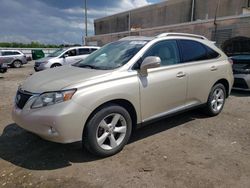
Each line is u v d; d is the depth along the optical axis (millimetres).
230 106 6496
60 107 3242
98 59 4465
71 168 3436
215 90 5434
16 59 21516
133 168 3432
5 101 7133
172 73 4379
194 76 4773
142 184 3080
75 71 3986
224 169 3412
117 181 3141
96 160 3646
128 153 3855
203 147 4070
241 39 10289
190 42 4965
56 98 3275
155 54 4289
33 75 4258
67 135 3277
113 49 4562
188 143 4219
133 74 3879
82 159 3674
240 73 7801
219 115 5691
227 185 3064
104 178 3205
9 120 5348
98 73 3705
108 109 3590
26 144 4164
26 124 3436
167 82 4277
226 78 5598
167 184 3080
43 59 15266
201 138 4426
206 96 5199
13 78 13242
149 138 4410
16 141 4277
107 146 3713
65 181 3143
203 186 3043
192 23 19281
